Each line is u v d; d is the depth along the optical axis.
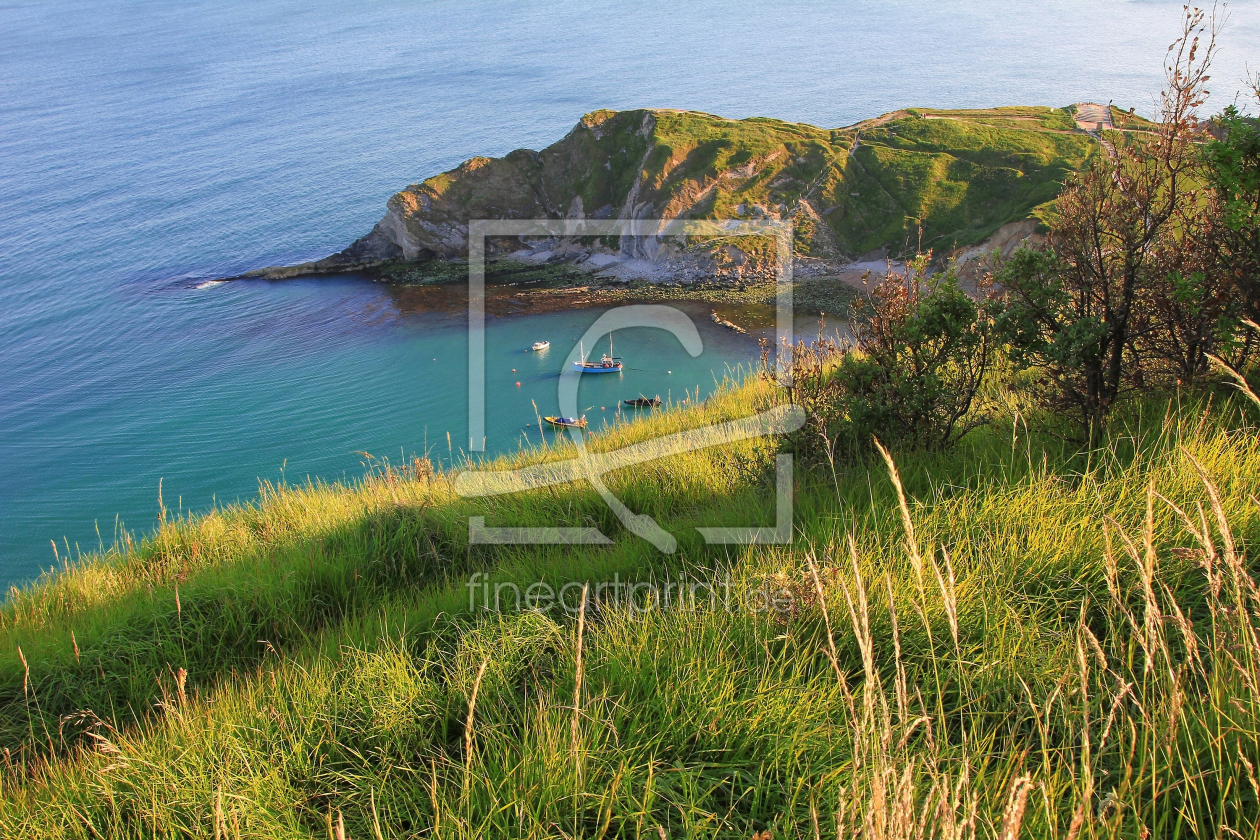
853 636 4.02
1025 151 68.81
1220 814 2.72
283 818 3.47
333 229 90.94
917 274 6.30
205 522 8.88
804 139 73.81
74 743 4.76
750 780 3.34
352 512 7.64
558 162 79.50
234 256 81.62
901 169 69.50
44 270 79.19
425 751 3.88
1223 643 3.18
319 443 42.09
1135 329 5.91
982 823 2.73
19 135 157.62
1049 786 2.73
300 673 4.62
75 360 56.78
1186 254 5.77
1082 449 5.47
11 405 49.72
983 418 5.98
